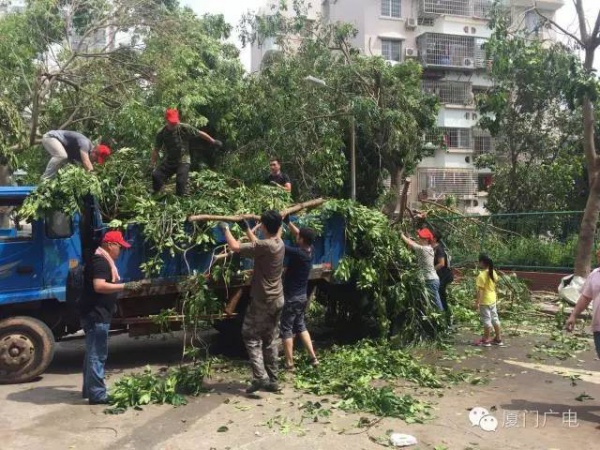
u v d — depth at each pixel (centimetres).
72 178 641
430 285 838
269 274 582
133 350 838
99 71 1552
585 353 792
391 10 3092
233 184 862
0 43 1380
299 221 747
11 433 488
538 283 1403
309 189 1580
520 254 1479
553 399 581
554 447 455
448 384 635
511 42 1147
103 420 519
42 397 591
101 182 684
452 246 1583
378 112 1634
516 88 2059
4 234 653
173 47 1529
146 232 668
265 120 1606
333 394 591
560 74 1104
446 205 1891
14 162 1221
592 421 516
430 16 3125
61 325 715
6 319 642
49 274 658
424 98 1878
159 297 712
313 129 1600
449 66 3091
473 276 1235
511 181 2206
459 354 782
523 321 1040
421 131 1869
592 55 1184
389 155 1762
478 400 577
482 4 3188
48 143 740
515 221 1539
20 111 1476
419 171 3091
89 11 1593
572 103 1098
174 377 595
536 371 693
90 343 562
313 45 1758
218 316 707
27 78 1477
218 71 1664
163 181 754
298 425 502
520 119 2197
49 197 633
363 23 3042
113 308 572
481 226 1592
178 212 686
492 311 841
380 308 790
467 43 3134
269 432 486
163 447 457
